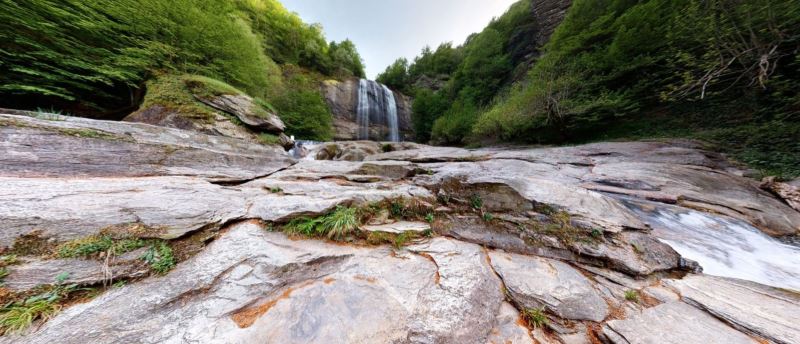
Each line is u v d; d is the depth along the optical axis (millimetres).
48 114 4895
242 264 2801
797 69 9133
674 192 6773
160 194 3730
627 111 14672
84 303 2111
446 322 2340
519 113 17922
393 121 36781
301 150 16469
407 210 4590
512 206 4598
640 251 3770
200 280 2516
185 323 2059
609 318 2553
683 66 12086
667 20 12891
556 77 17469
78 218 2717
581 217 4250
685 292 3027
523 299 2775
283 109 21672
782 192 6496
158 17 10797
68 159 4098
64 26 8367
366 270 2973
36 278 2129
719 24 9547
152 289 2342
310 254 3127
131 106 10344
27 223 2447
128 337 1887
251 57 15625
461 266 3227
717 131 10617
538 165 9953
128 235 2754
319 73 34469
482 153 13430
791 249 4641
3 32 7094
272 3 33562
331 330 2107
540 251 3783
